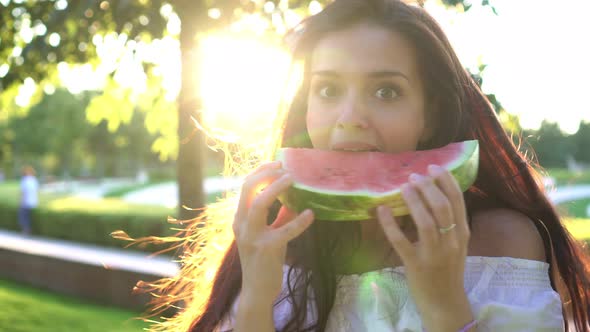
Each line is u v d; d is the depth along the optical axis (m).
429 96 1.41
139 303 8.16
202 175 5.38
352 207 1.23
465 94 1.58
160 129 6.76
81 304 8.53
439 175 1.12
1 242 12.60
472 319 1.17
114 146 57.31
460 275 1.15
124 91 6.37
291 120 1.68
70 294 9.30
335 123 1.35
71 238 14.56
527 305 1.32
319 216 1.27
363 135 1.31
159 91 5.97
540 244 1.45
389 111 1.33
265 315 1.26
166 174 60.44
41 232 16.03
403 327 1.34
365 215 1.25
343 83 1.34
